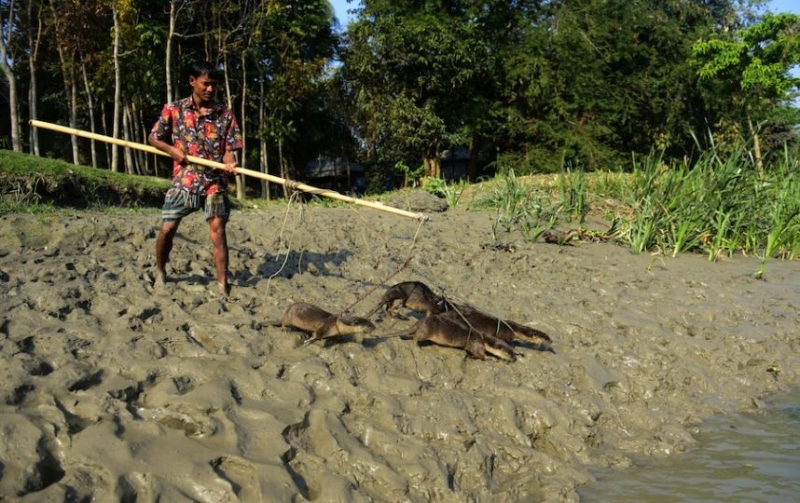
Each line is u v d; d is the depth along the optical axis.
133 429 3.82
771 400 6.08
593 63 28.64
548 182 16.22
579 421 5.00
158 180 12.35
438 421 4.52
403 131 27.14
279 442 3.94
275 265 7.26
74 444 3.62
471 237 10.55
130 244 7.18
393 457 4.10
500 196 13.80
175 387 4.28
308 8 27.19
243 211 11.71
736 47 24.62
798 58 23.41
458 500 3.94
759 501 4.23
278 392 4.41
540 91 28.39
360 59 27.67
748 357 6.71
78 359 4.46
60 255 6.52
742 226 11.88
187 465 3.61
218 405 4.12
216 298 5.84
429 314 5.65
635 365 6.09
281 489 3.59
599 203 13.96
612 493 4.31
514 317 6.72
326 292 6.57
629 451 4.94
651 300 8.00
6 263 6.00
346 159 36.66
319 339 5.18
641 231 10.91
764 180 12.16
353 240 9.14
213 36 24.98
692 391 5.97
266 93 28.91
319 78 32.00
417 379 4.95
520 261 9.18
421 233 10.33
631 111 29.53
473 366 5.35
